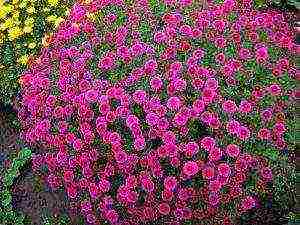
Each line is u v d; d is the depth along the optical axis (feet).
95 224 3.47
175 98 3.17
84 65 3.57
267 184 3.20
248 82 3.34
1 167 4.22
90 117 3.38
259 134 3.14
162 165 3.20
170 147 3.10
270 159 3.15
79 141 3.36
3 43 4.44
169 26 3.52
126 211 3.34
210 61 3.42
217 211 3.17
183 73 3.33
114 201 3.37
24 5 4.40
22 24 4.45
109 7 3.84
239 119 3.22
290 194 3.17
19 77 4.38
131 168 3.20
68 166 3.49
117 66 3.50
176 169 3.18
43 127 3.59
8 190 4.07
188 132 3.18
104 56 3.52
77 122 3.51
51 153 3.62
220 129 3.16
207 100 3.14
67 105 3.49
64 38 3.83
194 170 3.04
